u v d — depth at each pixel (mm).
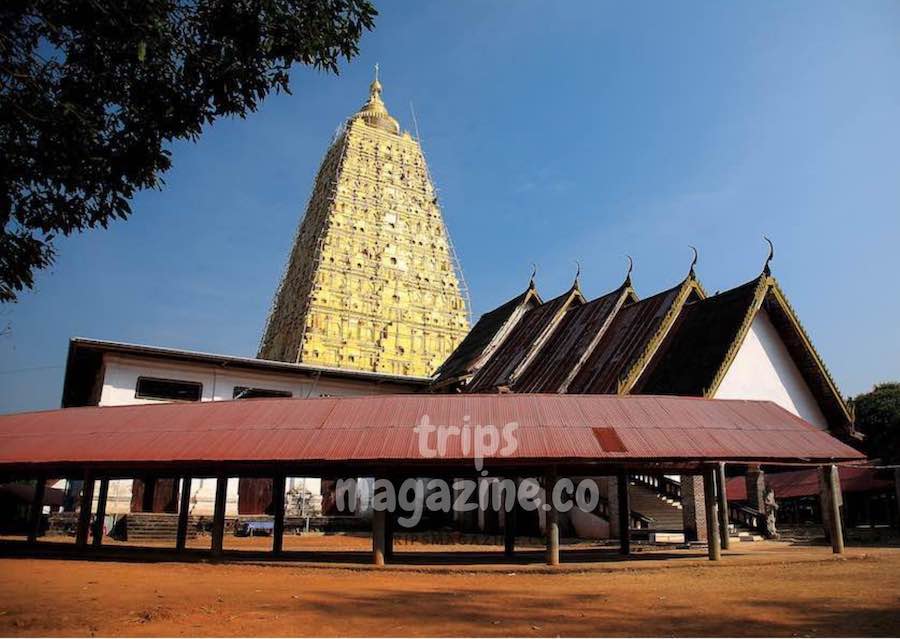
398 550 26469
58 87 11141
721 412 21844
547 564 18656
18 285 12047
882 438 41469
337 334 63344
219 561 20266
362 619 11234
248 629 10367
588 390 32938
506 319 45688
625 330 35312
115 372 38875
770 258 31516
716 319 31750
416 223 72812
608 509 30188
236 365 41500
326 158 76938
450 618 11336
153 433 21266
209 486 38719
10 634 10000
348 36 12414
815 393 33156
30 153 11008
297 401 22375
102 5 10430
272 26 11578
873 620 10789
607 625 10664
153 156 11969
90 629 10375
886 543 27031
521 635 9898
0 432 23422
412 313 67938
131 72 11391
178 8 11398
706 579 16328
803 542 27641
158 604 12711
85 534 22344
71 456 20562
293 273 74438
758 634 9891
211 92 11883
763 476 30047
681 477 27250
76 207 11930
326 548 29500
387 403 21609
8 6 10250
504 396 21922
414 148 77500
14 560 20844
